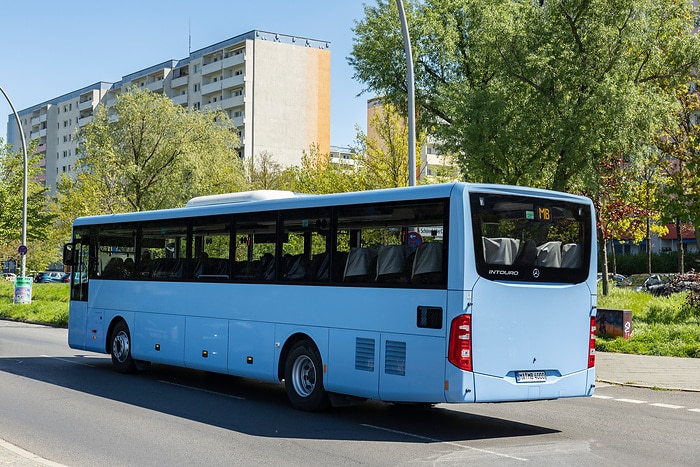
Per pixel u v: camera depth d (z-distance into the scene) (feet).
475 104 76.07
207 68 359.05
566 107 73.51
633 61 78.43
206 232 45.24
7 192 143.84
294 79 350.84
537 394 32.30
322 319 36.73
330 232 36.99
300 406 37.68
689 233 232.12
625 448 29.84
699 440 31.71
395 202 33.94
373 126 117.50
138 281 50.62
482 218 31.58
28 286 119.65
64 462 26.61
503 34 76.28
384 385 33.24
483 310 31.07
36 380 48.03
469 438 31.48
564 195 34.09
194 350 45.21
